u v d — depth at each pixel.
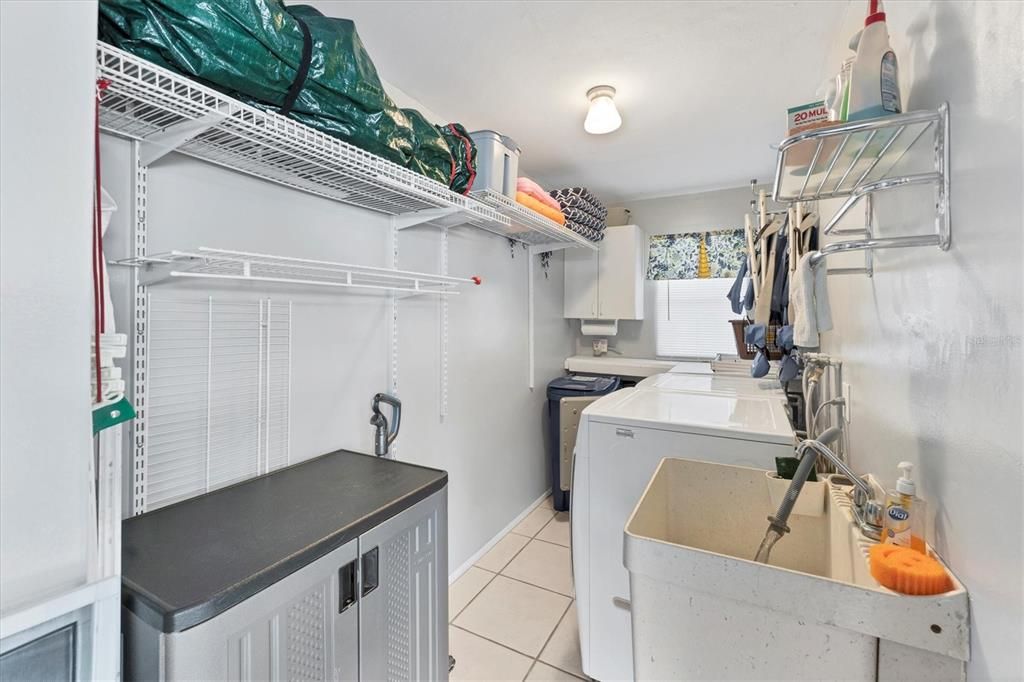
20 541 0.59
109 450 0.73
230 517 1.09
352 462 1.51
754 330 2.18
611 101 2.06
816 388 1.80
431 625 1.31
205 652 0.77
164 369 1.14
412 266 2.02
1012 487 0.51
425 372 2.13
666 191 3.68
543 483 3.42
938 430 0.72
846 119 0.82
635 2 1.51
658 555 0.79
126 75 0.79
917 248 0.80
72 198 0.64
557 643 1.91
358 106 1.21
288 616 0.90
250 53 0.94
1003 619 0.53
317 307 1.58
